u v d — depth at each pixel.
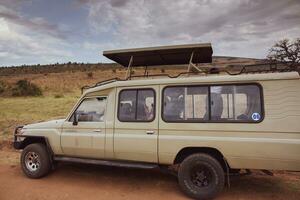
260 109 5.23
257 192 5.94
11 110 18.34
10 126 13.23
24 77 63.94
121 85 6.26
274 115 5.13
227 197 5.67
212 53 6.65
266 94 5.23
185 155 5.85
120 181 6.64
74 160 6.54
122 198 5.64
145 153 5.91
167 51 6.50
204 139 5.50
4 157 8.93
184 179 5.61
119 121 6.16
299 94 5.05
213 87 5.60
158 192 5.96
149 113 5.98
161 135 5.81
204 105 5.62
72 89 43.38
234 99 5.43
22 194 5.84
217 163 5.41
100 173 7.23
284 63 5.45
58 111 17.86
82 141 6.43
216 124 5.46
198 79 5.70
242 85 5.42
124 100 6.21
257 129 5.20
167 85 5.91
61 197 5.68
